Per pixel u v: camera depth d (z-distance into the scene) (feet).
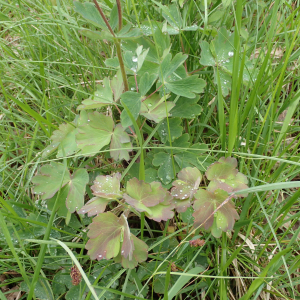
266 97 1.10
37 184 0.89
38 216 0.94
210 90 1.17
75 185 0.89
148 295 0.88
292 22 1.14
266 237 0.94
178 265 0.87
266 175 0.95
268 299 0.86
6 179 1.02
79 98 1.20
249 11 1.39
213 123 1.17
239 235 0.92
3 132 1.18
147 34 1.09
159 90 0.99
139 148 0.89
